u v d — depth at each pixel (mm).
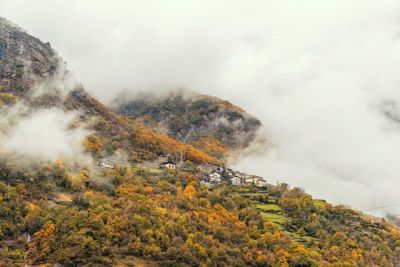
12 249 155125
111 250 160375
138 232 172250
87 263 152500
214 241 187125
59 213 173750
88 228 164750
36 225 166000
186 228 188375
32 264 148125
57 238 158750
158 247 167875
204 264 170625
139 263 159875
